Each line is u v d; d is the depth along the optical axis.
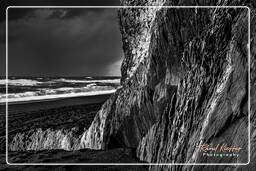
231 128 4.32
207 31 5.95
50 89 43.25
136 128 8.60
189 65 6.37
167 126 6.54
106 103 11.30
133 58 11.31
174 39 7.09
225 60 5.07
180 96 6.26
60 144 13.36
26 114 26.91
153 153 6.72
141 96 8.31
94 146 10.66
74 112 25.33
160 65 7.65
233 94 4.46
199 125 5.08
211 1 6.11
